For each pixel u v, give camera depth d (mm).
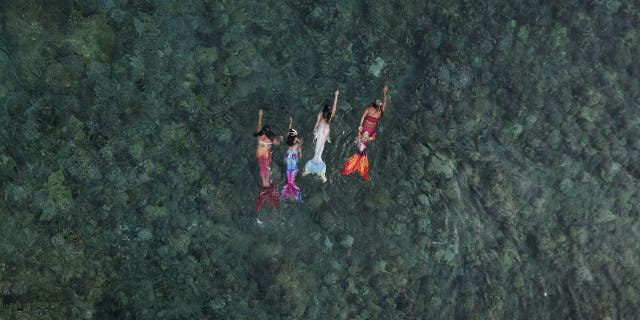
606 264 19031
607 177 19234
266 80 16469
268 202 15875
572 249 18672
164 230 14930
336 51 17172
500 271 17906
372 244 16766
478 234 17984
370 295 16469
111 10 14914
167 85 15375
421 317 16781
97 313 13758
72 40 14281
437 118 17875
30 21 13930
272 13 16719
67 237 13758
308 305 15664
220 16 16141
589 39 19484
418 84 17891
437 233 17328
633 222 19656
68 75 14109
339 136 16609
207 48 15938
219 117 15891
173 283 14641
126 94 14766
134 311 14070
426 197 17297
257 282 15539
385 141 17281
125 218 14578
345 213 16656
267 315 15195
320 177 16344
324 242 16328
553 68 19312
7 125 13578
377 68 17516
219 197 15555
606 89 19609
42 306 12969
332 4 17297
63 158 14016
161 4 15602
